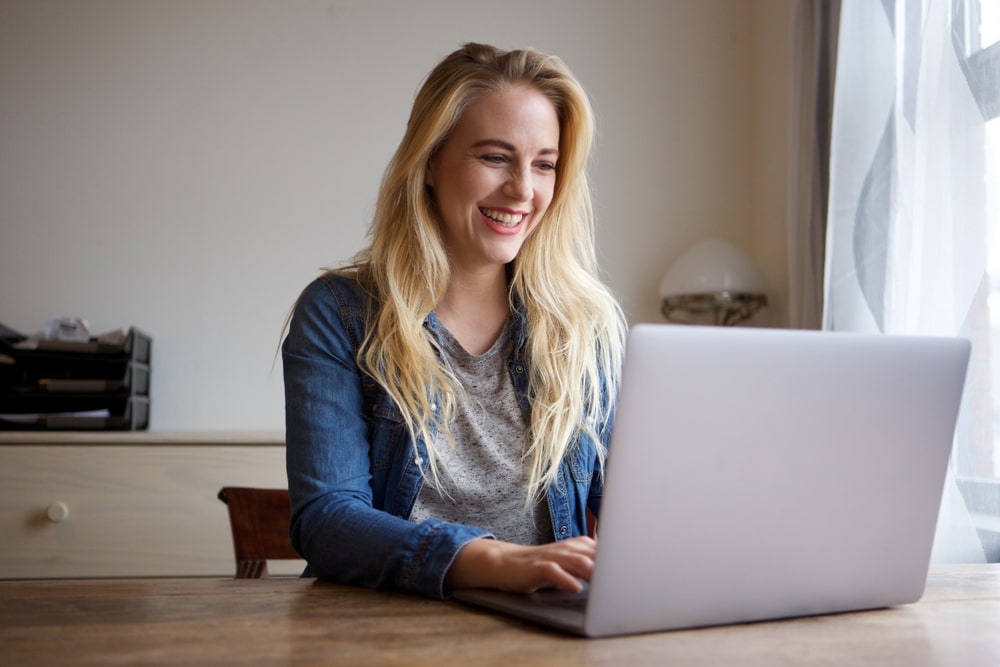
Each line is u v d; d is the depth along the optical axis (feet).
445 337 4.59
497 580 3.05
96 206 9.90
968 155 6.44
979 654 2.49
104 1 10.00
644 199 10.47
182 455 8.06
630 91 10.52
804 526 2.81
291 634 2.61
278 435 8.15
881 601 3.06
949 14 6.64
